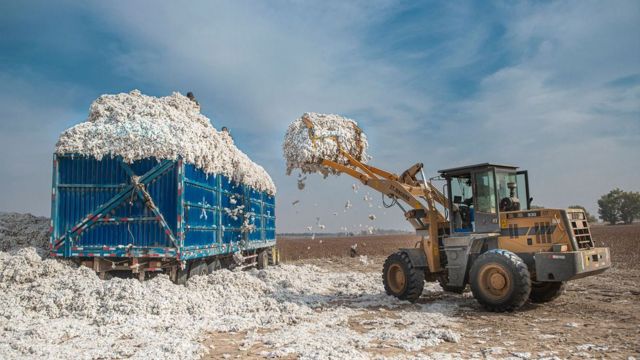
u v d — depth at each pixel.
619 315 8.22
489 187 9.52
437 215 10.48
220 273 11.08
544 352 5.78
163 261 10.10
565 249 8.55
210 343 6.47
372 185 10.97
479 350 5.97
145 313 8.19
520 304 8.47
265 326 7.53
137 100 11.71
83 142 10.23
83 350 6.04
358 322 7.91
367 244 43.28
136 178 9.93
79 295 8.63
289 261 23.14
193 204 10.46
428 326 7.46
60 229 10.16
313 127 11.50
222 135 13.34
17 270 9.42
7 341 6.43
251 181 14.52
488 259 8.73
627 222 108.44
